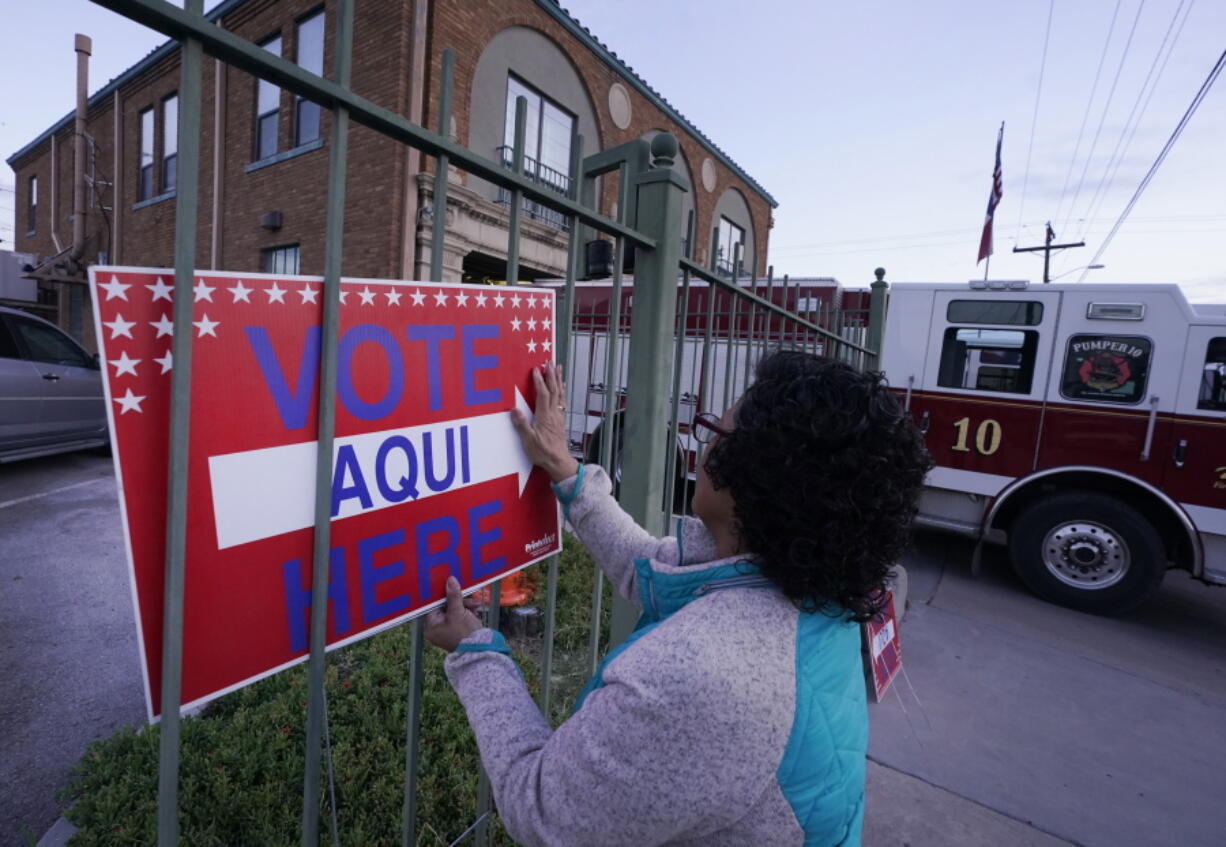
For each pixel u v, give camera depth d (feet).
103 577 13.33
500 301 4.04
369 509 3.39
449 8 27.68
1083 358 16.57
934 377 18.30
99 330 2.33
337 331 3.05
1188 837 8.00
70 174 49.37
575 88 35.58
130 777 6.86
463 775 7.11
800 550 2.55
